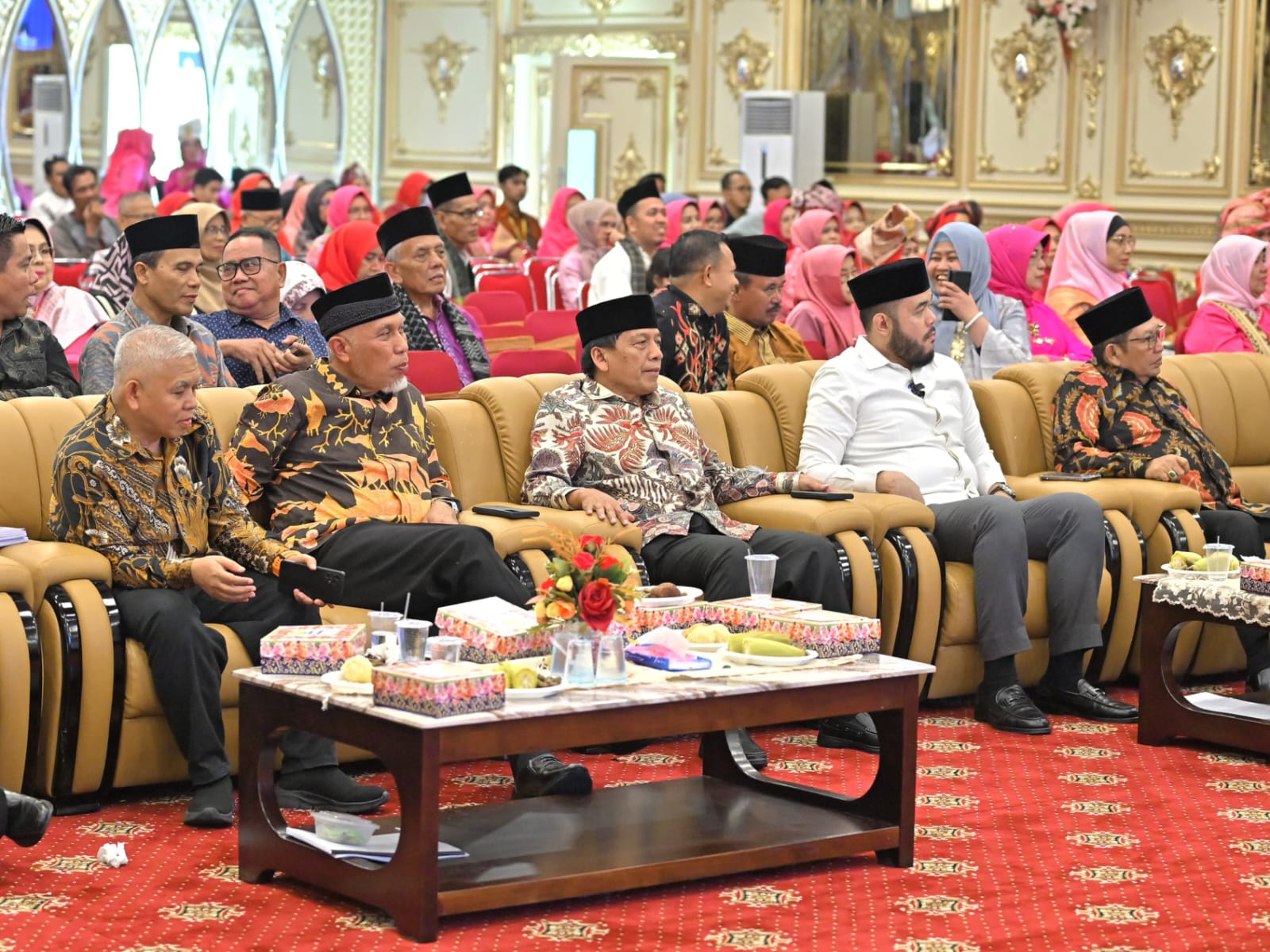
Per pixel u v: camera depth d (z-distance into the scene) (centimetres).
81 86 1541
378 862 342
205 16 1606
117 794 425
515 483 521
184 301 519
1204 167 1310
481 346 645
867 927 340
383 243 629
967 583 534
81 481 415
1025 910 353
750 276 654
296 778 410
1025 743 502
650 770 460
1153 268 1340
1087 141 1362
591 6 1602
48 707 402
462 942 325
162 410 413
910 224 1050
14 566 397
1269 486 674
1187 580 500
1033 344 766
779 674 368
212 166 1631
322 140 1697
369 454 475
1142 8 1328
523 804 398
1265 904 359
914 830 384
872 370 574
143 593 411
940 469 573
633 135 1580
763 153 1447
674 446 527
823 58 1473
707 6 1523
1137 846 400
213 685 405
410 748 324
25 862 368
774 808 397
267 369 554
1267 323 804
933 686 536
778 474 545
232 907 343
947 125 1421
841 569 502
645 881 349
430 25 1686
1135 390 616
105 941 321
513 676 346
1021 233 765
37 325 508
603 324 520
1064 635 540
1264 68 1284
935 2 1416
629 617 370
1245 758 488
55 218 1321
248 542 435
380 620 362
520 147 1675
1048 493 574
